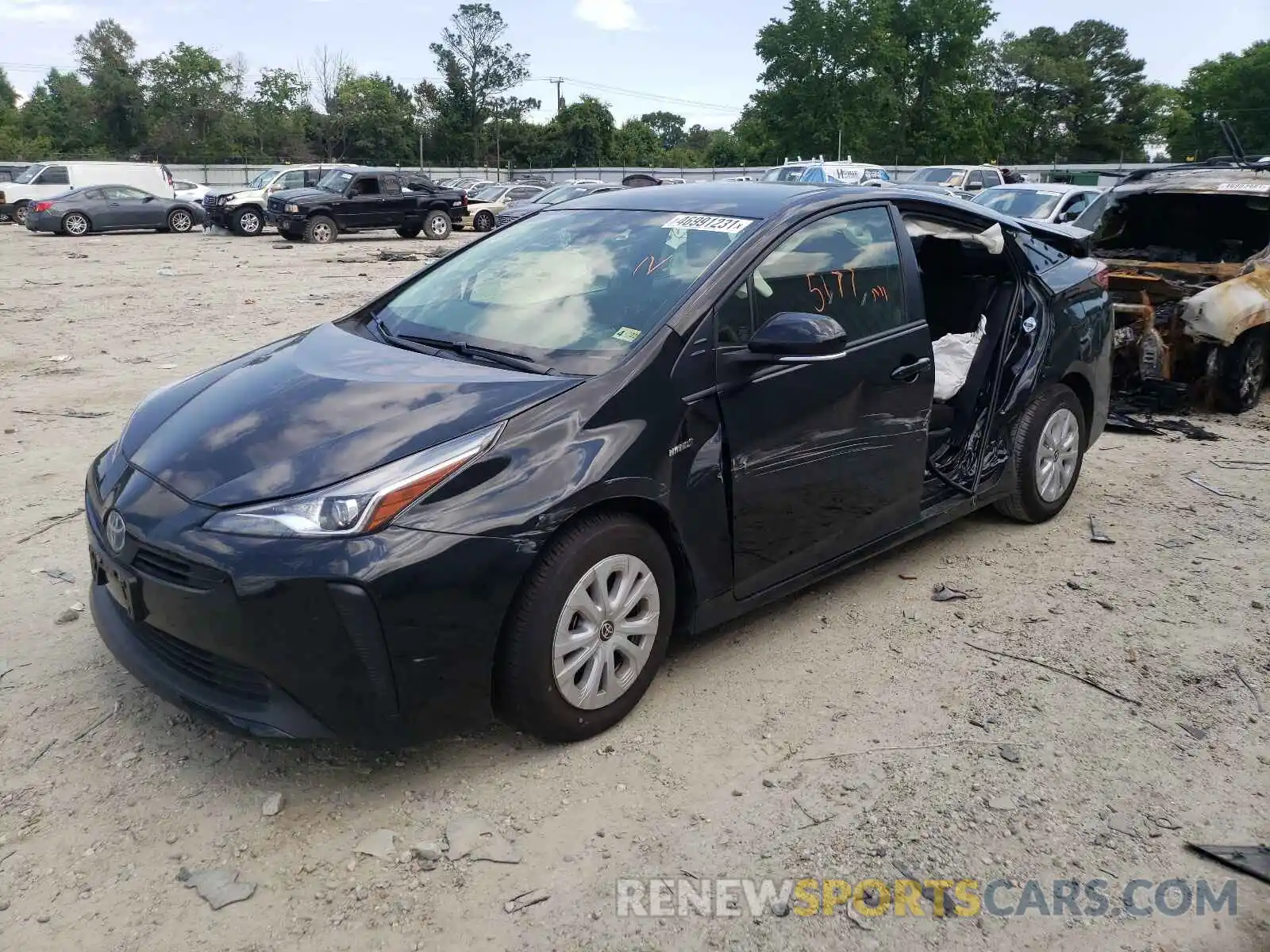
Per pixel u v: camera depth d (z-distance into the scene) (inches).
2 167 1379.2
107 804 115.9
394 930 98.2
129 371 350.6
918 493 171.8
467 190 1370.6
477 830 111.9
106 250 887.1
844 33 2539.4
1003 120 2824.8
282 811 115.0
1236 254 325.1
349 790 118.8
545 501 115.3
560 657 120.7
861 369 155.3
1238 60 3110.2
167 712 134.0
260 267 735.7
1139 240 344.2
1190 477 244.7
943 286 210.7
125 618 125.9
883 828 113.7
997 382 193.5
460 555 110.0
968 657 153.3
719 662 150.2
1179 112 3385.8
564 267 154.3
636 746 128.3
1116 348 300.2
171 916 99.6
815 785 121.0
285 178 1133.1
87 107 2775.6
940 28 2674.7
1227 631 163.0
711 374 134.6
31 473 231.9
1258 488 236.4
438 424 117.1
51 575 175.5
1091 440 217.9
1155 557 193.5
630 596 127.6
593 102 3284.9
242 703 112.1
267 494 110.3
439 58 3166.8
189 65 2770.7
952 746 129.7
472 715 116.4
